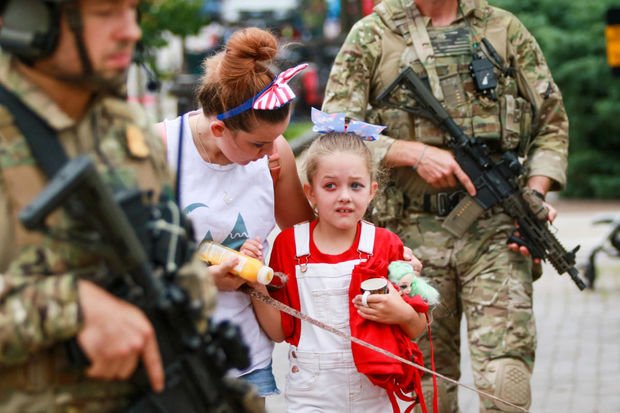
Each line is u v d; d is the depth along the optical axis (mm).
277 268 7668
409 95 9258
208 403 4965
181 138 7301
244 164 7176
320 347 7488
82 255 4582
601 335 14578
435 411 7984
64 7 4457
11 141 4520
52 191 4176
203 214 7277
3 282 4387
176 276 4867
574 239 20797
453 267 9422
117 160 4770
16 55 4562
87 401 4730
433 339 9531
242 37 6953
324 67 39500
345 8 22297
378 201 9367
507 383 8984
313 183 7586
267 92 6887
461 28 9352
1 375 4617
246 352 5105
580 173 27438
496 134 9305
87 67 4543
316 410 7516
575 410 11469
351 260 7578
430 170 9102
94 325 4387
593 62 26094
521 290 9211
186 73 30391
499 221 9297
